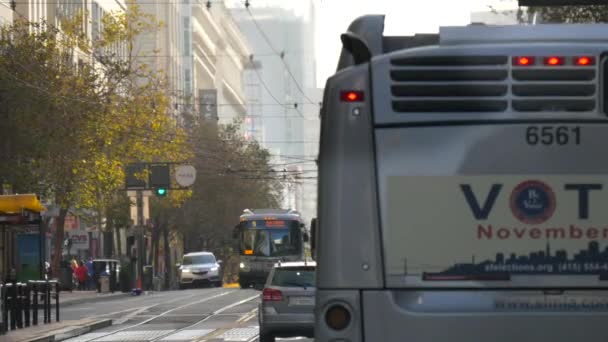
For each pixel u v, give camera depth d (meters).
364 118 23.55
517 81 23.36
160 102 150.50
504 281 23.11
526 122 23.28
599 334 22.95
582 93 23.31
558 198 23.19
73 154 134.75
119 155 143.75
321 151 23.73
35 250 98.62
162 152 159.88
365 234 23.41
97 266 180.25
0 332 75.69
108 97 140.12
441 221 23.25
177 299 133.62
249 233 158.00
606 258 23.09
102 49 191.50
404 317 23.11
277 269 63.41
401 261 23.25
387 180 23.41
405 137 23.44
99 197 157.38
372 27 24.75
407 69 23.50
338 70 24.83
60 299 137.50
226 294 143.00
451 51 23.47
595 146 23.22
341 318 23.34
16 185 129.50
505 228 23.17
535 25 24.00
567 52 23.31
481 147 23.30
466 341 22.98
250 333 79.50
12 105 129.25
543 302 23.06
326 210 23.55
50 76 133.38
